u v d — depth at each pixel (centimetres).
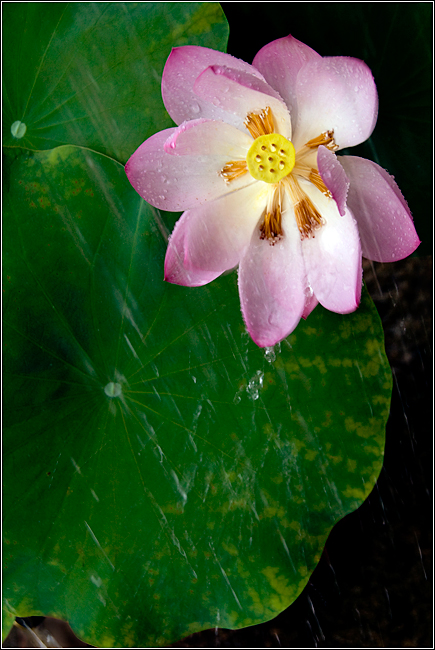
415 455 140
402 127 134
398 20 132
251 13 133
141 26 130
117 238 129
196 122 123
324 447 128
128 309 129
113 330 129
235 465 128
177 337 129
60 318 129
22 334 129
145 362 129
